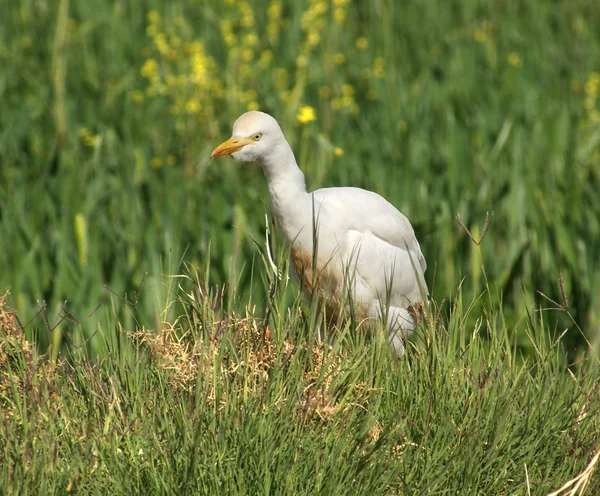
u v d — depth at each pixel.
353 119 16.84
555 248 11.87
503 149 14.43
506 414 7.08
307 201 9.15
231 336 7.61
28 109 16.59
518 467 7.09
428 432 7.11
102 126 15.16
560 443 7.30
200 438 6.75
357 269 9.30
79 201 12.32
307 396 7.09
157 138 15.73
